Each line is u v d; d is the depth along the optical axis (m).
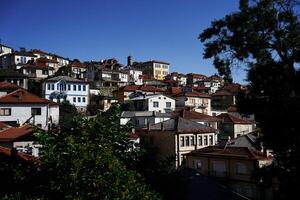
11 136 31.94
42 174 10.40
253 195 35.97
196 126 49.84
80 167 9.77
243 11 23.19
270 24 22.38
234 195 23.81
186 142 47.94
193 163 42.28
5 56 106.75
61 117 62.31
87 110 77.94
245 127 64.31
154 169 13.58
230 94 93.75
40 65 95.38
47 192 10.28
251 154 37.16
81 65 107.69
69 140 10.32
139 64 147.12
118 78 101.62
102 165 10.02
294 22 22.05
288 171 20.80
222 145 41.88
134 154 12.82
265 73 21.97
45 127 49.81
